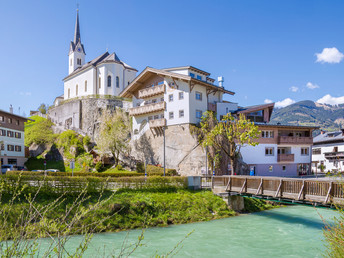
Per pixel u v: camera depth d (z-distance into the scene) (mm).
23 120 56562
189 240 16922
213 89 45969
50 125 71812
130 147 52000
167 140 43938
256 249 15461
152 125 45938
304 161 47062
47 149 60312
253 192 22500
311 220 22531
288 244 16359
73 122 68375
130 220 20031
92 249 13914
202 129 37250
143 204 21906
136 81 49625
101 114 64562
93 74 68688
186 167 40469
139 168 45156
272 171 43562
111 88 67438
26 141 65062
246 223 21516
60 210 18812
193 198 25406
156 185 26422
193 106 42219
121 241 16156
